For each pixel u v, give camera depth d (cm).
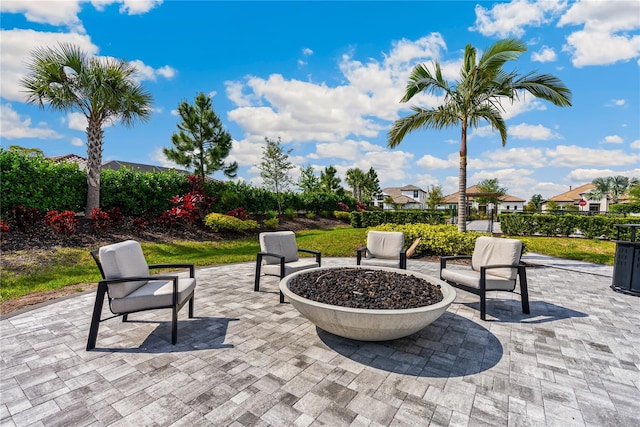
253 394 216
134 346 291
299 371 247
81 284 523
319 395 215
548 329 339
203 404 204
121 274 292
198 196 1109
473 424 187
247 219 1327
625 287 485
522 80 722
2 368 249
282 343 299
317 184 2505
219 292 479
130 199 1005
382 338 280
